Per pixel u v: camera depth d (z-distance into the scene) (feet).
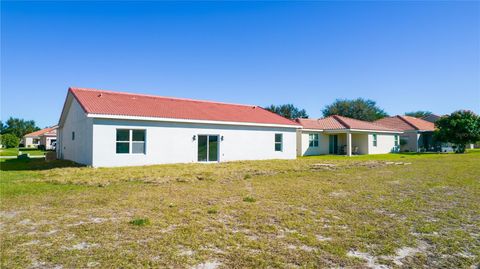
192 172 45.03
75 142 64.90
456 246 15.47
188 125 63.62
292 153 82.89
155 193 28.96
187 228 18.07
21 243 15.72
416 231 17.80
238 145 71.72
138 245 15.44
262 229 18.04
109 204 24.35
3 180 37.01
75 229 17.92
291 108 215.10
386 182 36.40
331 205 24.14
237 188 32.01
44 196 27.45
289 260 13.78
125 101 64.23
